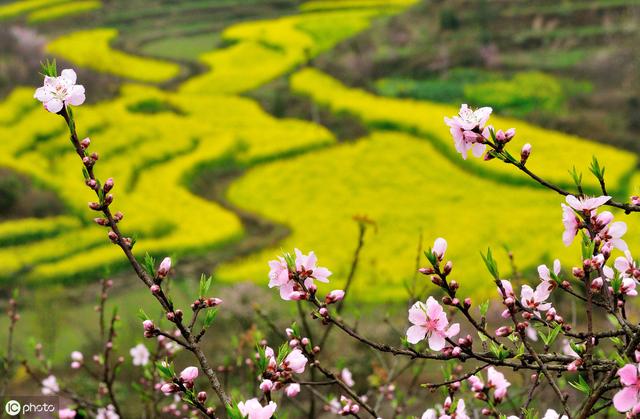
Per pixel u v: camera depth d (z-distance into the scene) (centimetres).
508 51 7494
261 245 4159
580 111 5959
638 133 5438
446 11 8169
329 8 10675
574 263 3522
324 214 4669
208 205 4688
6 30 8300
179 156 5622
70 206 4234
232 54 8700
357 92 7100
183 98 7188
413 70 7362
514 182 4772
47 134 5381
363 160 5503
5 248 3772
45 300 2898
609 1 7856
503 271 3384
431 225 4381
